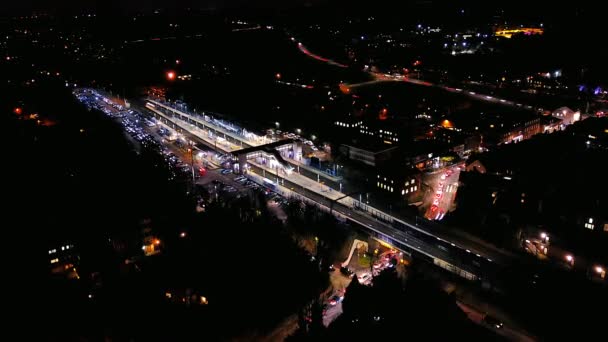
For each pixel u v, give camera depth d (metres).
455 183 127.38
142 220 107.38
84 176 141.00
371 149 145.50
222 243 97.88
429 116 197.62
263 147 149.00
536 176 113.25
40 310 81.31
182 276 88.50
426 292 72.12
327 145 161.12
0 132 185.25
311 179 135.25
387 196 120.62
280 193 125.31
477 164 127.25
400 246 93.38
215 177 140.12
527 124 174.62
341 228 100.94
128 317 79.12
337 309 77.56
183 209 114.31
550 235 92.31
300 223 103.75
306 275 86.62
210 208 114.06
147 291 85.06
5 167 148.88
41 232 102.94
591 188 102.88
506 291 77.94
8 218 111.75
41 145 171.88
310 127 190.12
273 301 80.88
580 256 86.50
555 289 77.38
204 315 78.88
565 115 193.00
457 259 87.69
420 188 123.81
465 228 101.25
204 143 178.38
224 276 87.62
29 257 94.94
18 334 75.75
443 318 68.06
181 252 96.31
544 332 68.19
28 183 135.88
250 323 76.44
